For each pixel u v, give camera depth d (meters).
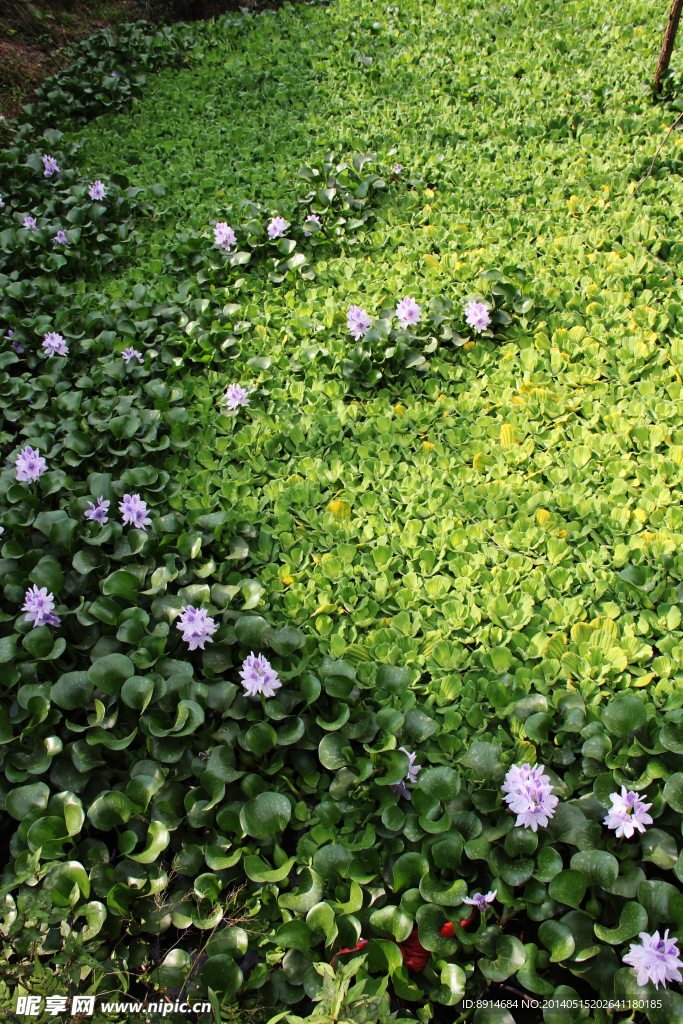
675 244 3.06
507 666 1.83
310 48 4.99
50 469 2.44
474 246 3.30
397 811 1.62
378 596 2.04
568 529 2.14
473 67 4.59
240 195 3.75
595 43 4.61
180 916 1.55
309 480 2.38
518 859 1.53
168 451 2.57
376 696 1.80
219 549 2.14
